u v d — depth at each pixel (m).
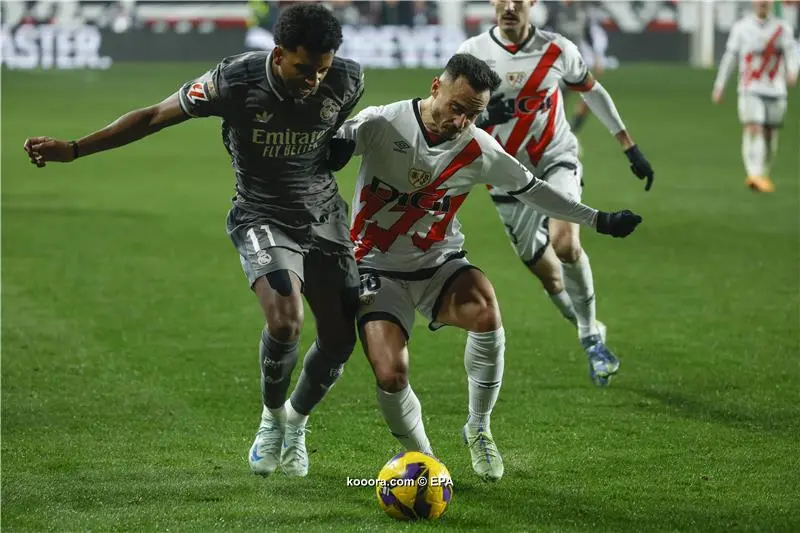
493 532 12.64
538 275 20.91
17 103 67.88
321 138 13.88
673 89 82.00
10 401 18.50
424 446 14.37
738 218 37.00
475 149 14.22
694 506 13.62
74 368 20.58
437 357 21.47
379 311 14.29
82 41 99.31
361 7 100.56
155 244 32.41
